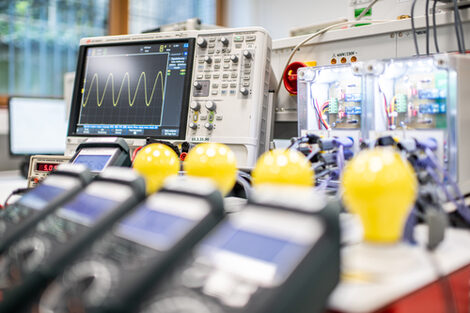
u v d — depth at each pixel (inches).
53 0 142.5
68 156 49.8
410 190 20.7
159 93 53.7
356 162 21.6
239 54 50.8
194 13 173.8
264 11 170.6
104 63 57.3
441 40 46.8
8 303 20.7
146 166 31.1
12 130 102.9
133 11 160.2
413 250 22.1
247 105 49.8
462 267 21.8
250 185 37.6
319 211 16.5
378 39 51.2
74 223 23.3
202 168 29.2
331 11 150.9
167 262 17.7
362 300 16.5
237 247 17.2
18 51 136.6
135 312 16.5
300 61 57.9
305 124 45.6
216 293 15.4
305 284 14.9
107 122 55.6
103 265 18.8
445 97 34.3
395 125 37.2
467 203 30.8
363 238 21.3
